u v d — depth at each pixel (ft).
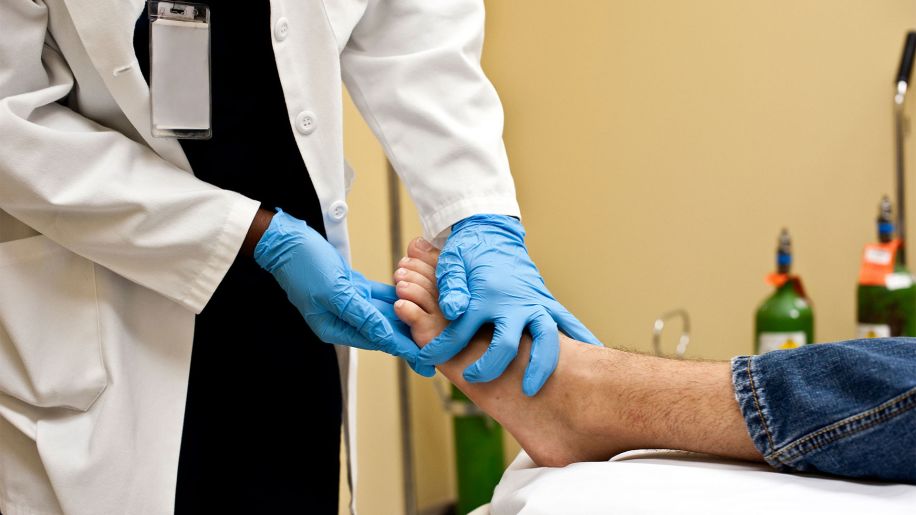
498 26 10.03
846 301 7.68
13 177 3.33
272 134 4.03
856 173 7.53
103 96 3.71
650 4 8.78
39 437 3.54
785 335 6.54
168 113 3.56
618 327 9.33
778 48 7.93
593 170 9.38
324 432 4.29
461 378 3.86
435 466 9.53
